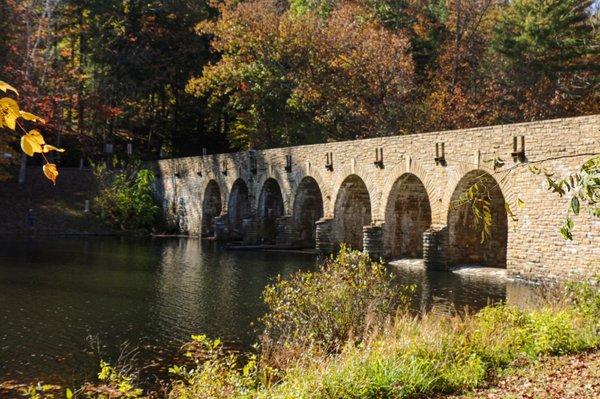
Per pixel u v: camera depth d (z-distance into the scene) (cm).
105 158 5997
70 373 1277
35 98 4747
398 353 1041
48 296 2077
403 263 3031
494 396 902
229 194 4625
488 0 4850
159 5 6128
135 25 6166
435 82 4625
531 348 1156
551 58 4553
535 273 2362
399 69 4494
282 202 4372
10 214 4731
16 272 2614
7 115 303
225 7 5331
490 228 2892
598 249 2112
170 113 6581
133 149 6391
